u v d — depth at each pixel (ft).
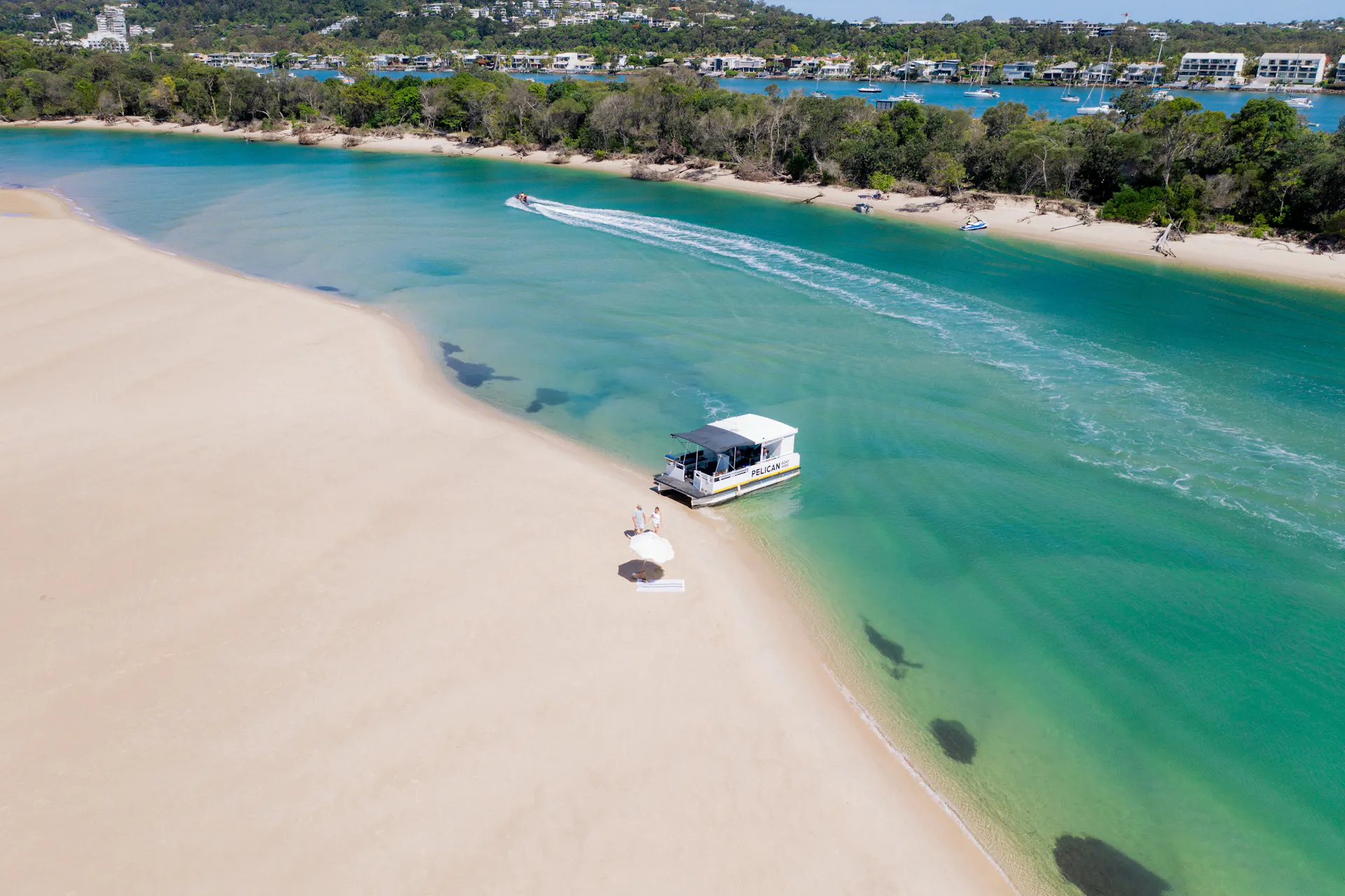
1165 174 291.17
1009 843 64.44
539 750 69.87
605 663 80.43
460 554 96.73
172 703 73.87
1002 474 121.19
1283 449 127.85
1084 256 256.11
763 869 60.64
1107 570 98.43
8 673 77.00
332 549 96.99
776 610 90.99
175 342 163.73
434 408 139.54
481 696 75.41
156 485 109.40
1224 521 108.17
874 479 120.16
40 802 64.08
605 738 71.56
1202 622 89.35
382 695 75.15
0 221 277.85
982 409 143.02
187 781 66.13
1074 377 157.07
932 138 357.82
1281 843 64.49
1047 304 204.44
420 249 254.68
